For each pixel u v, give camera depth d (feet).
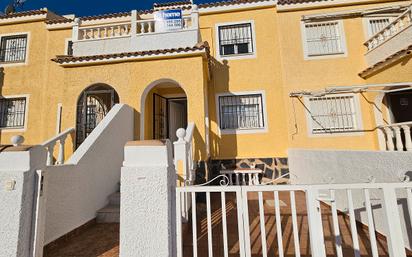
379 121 28.73
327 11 33.22
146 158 8.02
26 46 39.27
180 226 8.89
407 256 11.09
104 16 39.42
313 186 8.61
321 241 8.28
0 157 9.04
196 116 24.44
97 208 17.20
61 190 13.28
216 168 32.73
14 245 8.41
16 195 8.69
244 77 34.19
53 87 37.32
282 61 32.89
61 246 12.87
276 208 8.79
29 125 36.73
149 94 29.76
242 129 33.22
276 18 34.73
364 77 30.42
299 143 31.01
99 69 26.16
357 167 15.12
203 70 26.32
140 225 7.70
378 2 32.45
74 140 24.95
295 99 31.81
